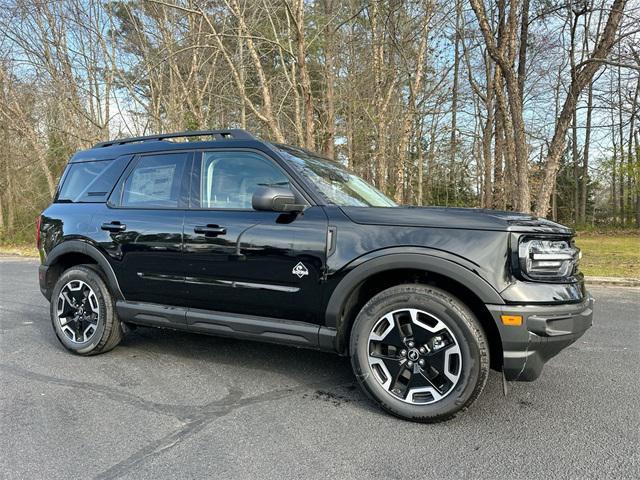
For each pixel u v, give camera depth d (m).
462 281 2.67
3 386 3.42
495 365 2.87
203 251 3.41
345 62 16.41
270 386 3.43
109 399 3.19
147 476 2.27
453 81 20.98
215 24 12.11
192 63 13.80
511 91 10.58
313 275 3.04
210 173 3.60
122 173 4.04
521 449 2.52
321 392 3.32
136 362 3.94
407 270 2.88
